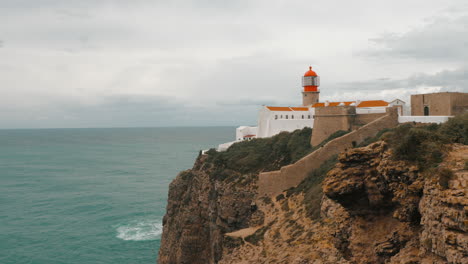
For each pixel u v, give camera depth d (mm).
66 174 159750
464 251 13562
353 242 21156
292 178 52656
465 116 24781
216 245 53938
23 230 82562
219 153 71250
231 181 57719
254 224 50125
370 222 21281
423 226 16781
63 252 70938
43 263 65875
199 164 71625
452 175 15516
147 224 88625
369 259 20062
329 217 35688
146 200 111750
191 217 62219
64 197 114438
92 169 175875
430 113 55406
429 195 16016
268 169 60094
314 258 31625
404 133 20141
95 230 83688
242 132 100188
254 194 53875
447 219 14539
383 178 19641
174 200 71125
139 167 183250
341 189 20750
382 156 19969
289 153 64312
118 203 107875
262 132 89812
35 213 96188
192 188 66812
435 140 18844
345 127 62156
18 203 106062
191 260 60031
